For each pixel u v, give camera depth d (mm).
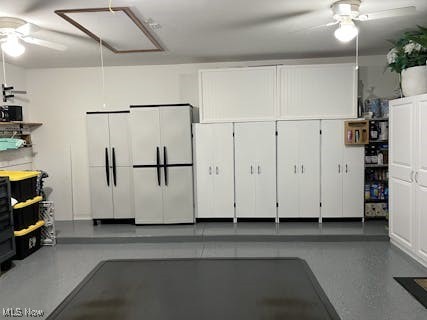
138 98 6148
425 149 3715
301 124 5508
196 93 6078
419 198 3861
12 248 4188
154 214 5668
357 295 3301
